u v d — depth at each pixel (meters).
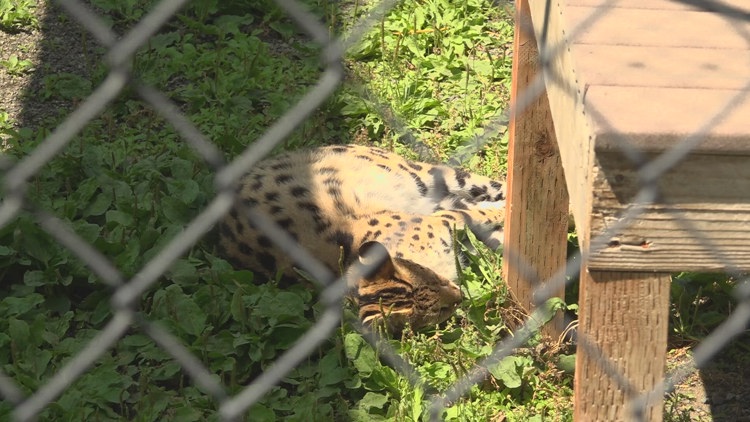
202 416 5.73
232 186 3.42
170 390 6.09
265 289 6.77
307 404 5.88
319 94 3.46
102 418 5.77
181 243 3.48
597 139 3.71
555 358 6.29
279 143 8.25
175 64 8.99
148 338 6.29
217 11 9.69
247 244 7.29
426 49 9.40
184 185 7.35
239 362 6.27
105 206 7.30
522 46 5.95
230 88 8.74
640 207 3.82
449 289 6.76
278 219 7.37
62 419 5.68
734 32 4.33
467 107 8.66
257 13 9.83
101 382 5.91
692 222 3.86
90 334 6.38
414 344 6.41
